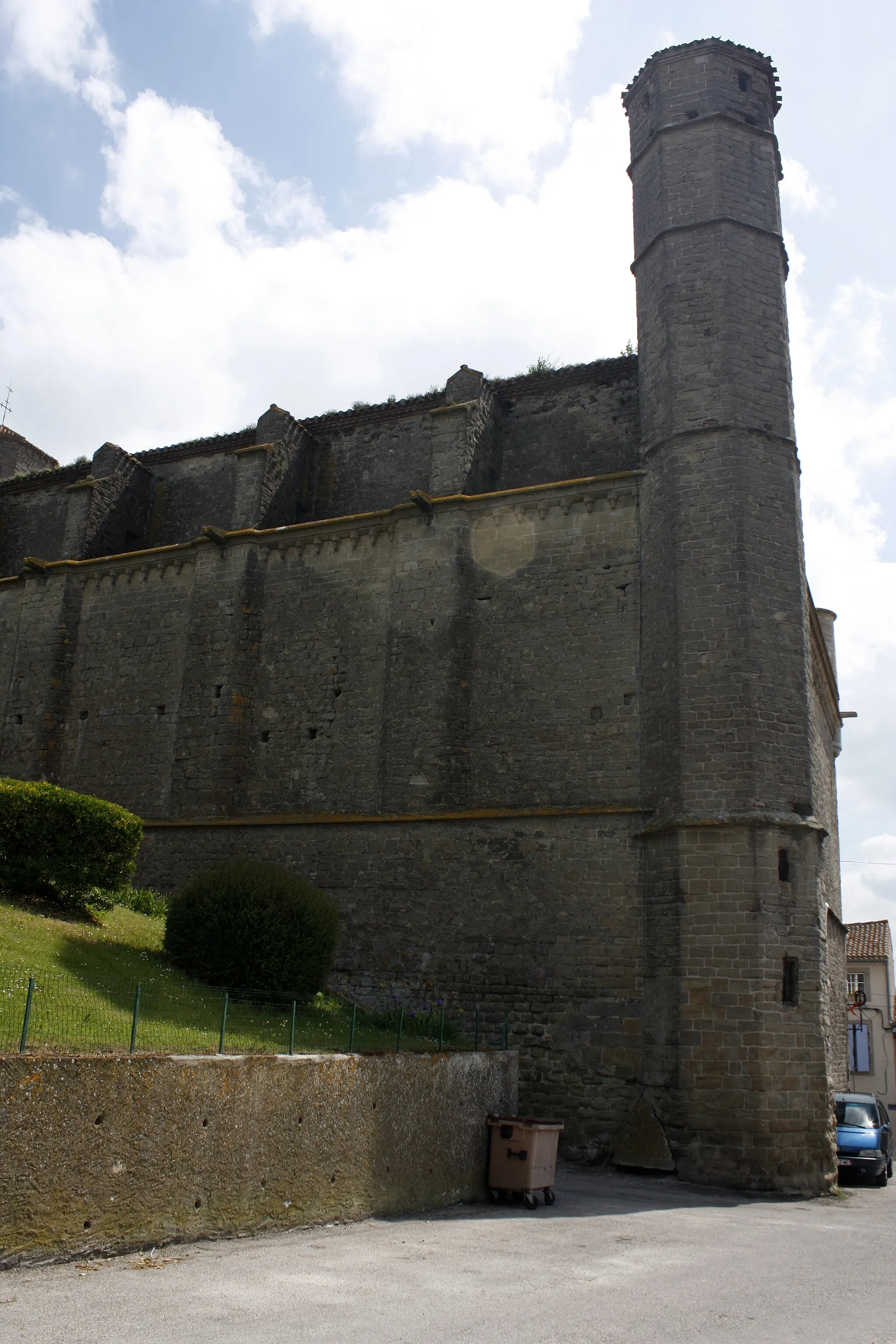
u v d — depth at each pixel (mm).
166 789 25047
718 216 21594
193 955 16438
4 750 27469
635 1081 18062
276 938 16484
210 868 23062
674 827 18328
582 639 21391
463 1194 14430
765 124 23016
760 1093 16656
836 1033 28125
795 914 17688
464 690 22188
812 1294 9578
